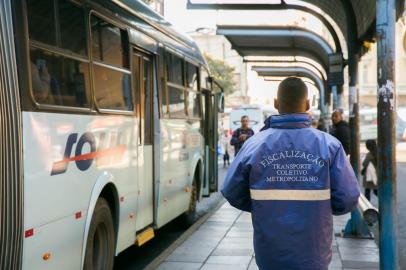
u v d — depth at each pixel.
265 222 3.81
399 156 33.22
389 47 5.54
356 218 10.08
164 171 9.34
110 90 6.83
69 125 5.55
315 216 3.77
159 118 9.02
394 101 5.52
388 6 5.55
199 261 8.48
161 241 10.96
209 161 14.00
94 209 6.24
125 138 7.29
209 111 13.72
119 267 8.96
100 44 6.57
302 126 3.90
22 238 4.62
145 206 8.41
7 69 4.51
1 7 4.49
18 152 4.58
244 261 8.48
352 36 10.26
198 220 12.41
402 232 11.30
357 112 10.13
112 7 7.04
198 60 12.31
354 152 10.11
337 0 12.18
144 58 8.67
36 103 4.91
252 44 20.75
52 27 5.34
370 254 8.80
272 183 3.82
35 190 4.84
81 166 5.82
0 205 4.30
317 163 3.79
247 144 3.99
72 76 5.73
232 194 3.99
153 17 9.12
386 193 5.49
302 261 3.74
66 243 5.46
